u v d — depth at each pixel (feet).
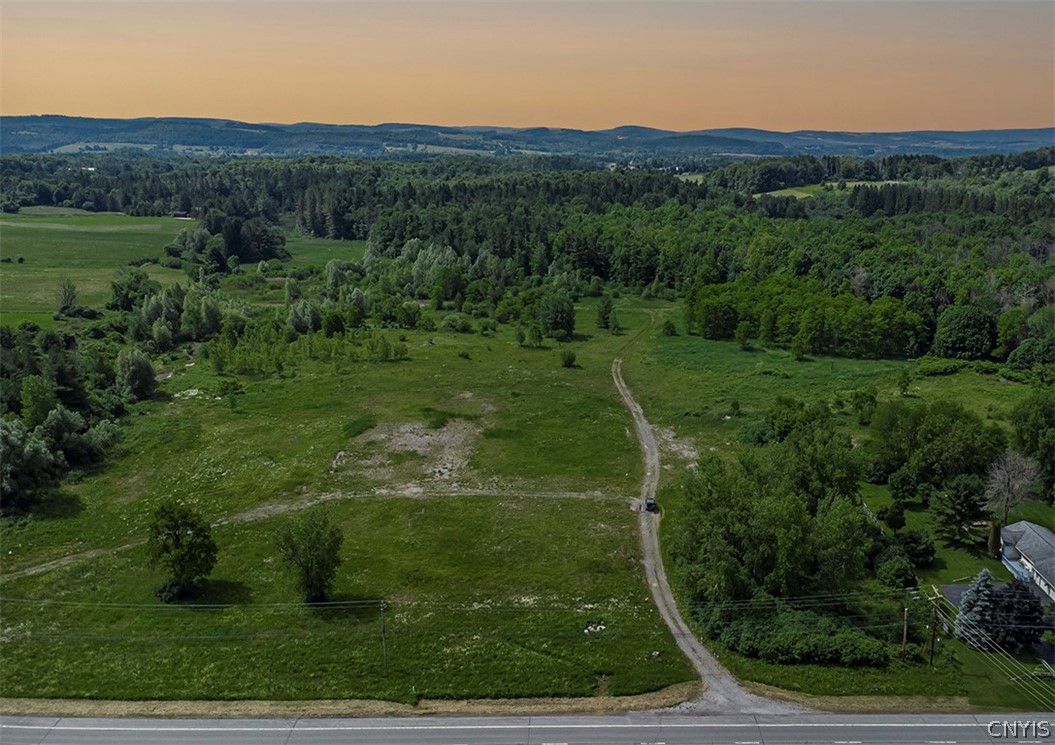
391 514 283.79
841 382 436.35
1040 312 471.62
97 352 447.01
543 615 221.05
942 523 265.34
